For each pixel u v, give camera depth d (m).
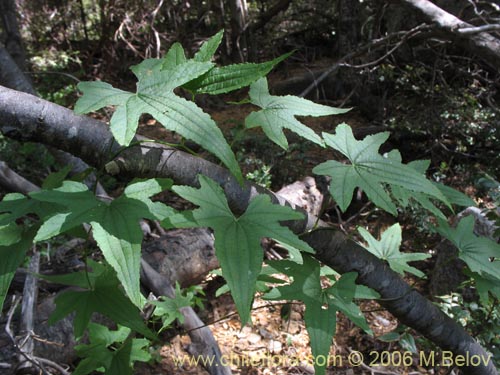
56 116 1.05
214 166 1.13
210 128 0.80
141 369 3.12
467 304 2.96
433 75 6.12
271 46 10.01
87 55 10.10
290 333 3.57
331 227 1.29
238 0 8.86
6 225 0.95
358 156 1.18
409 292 1.47
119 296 1.17
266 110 1.12
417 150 6.16
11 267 0.90
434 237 4.60
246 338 3.52
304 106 1.14
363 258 1.35
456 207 4.74
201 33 9.98
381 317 3.75
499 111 5.86
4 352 2.56
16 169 5.50
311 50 10.30
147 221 4.50
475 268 1.42
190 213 0.92
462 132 5.75
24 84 4.03
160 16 9.41
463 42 4.61
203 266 3.84
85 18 10.55
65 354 2.88
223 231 0.90
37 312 2.93
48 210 0.98
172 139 6.54
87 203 0.89
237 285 0.83
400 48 7.09
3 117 1.03
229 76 0.92
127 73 9.98
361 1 7.27
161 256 3.66
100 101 0.84
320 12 10.05
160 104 0.83
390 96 7.41
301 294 1.15
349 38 7.34
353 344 3.53
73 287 3.10
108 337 1.84
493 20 4.98
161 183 0.96
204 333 2.98
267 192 1.19
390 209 1.08
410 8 4.89
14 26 5.84
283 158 5.56
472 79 6.48
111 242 0.83
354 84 7.22
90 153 1.08
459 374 3.08
